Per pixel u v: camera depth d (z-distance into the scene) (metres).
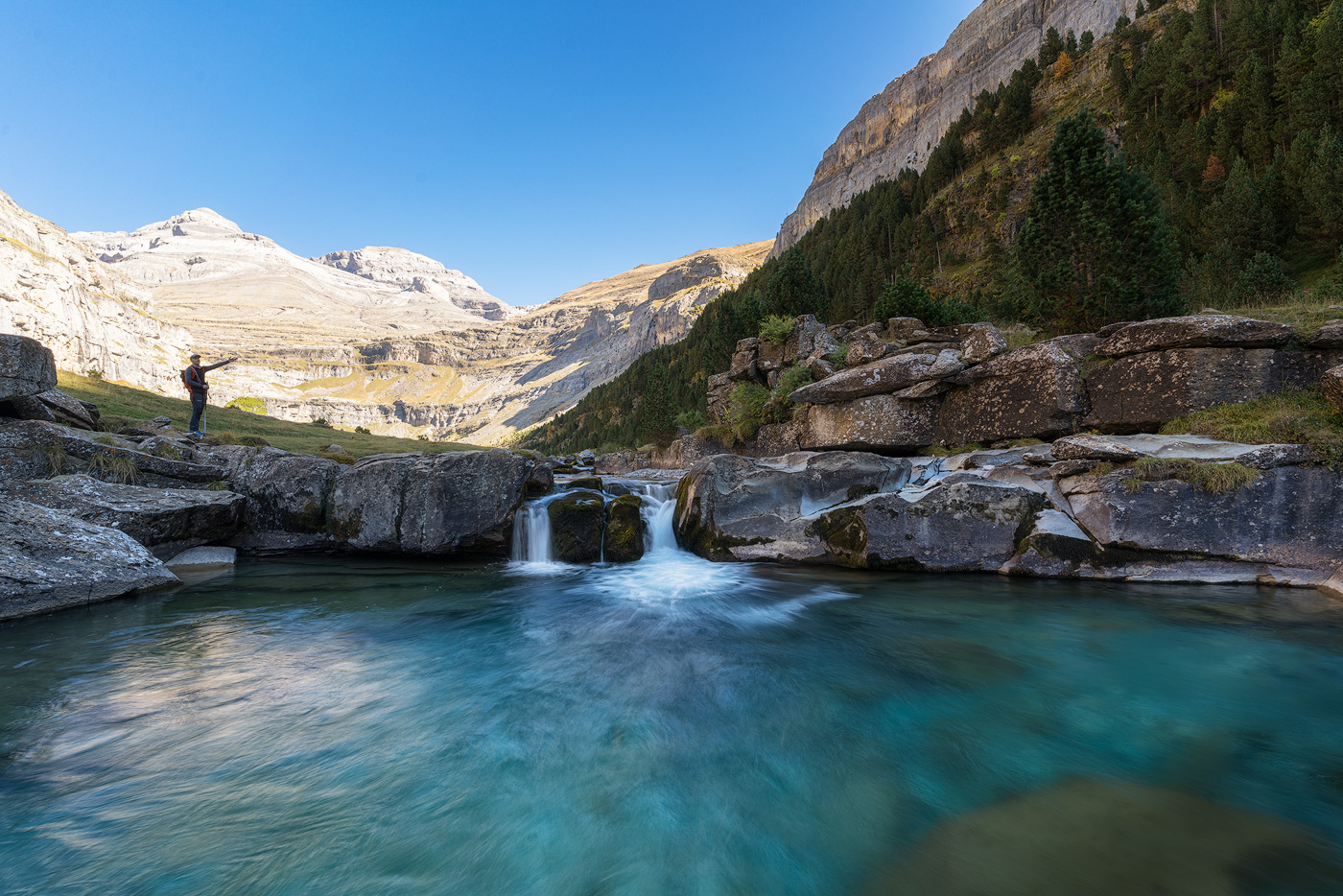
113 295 113.06
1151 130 48.75
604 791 3.37
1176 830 2.88
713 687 4.95
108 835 2.88
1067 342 9.70
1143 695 4.54
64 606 7.21
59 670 5.22
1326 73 30.47
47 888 2.50
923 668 5.28
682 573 9.67
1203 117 42.47
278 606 7.63
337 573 9.81
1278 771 3.41
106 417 13.41
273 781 3.42
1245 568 7.16
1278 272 20.78
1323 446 6.84
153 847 2.79
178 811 3.10
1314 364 7.59
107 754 3.70
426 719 4.33
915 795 3.28
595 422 93.12
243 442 14.77
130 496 9.54
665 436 29.67
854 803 3.23
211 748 3.81
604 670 5.40
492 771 3.57
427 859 2.77
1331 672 4.80
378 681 5.09
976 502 8.81
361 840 2.88
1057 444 8.62
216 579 9.23
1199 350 7.96
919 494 9.20
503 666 5.49
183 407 30.42
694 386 54.81
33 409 10.30
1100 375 8.88
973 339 10.63
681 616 7.25
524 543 10.98
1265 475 7.07
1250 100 36.47
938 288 55.72
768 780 3.48
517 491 10.95
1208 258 25.55
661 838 2.95
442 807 3.19
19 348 9.51
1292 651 5.21
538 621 7.05
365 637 6.37
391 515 10.91
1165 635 5.77
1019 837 2.85
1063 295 13.41
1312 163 25.55
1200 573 7.29
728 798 3.30
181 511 9.93
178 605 7.61
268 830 2.95
